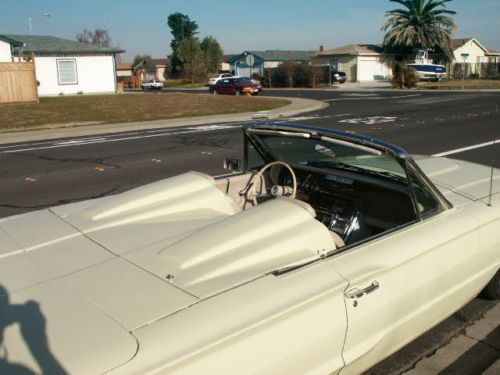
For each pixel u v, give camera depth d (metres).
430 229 2.99
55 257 2.45
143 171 9.60
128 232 2.71
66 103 26.06
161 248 2.49
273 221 2.60
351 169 3.53
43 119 19.06
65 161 10.84
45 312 1.98
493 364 3.27
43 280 2.23
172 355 1.79
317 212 3.65
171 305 2.02
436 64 52.41
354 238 3.47
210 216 2.96
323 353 2.27
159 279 2.20
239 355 1.94
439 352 3.46
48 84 33.72
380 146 2.92
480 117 17.88
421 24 54.31
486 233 3.31
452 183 3.76
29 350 1.76
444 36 53.72
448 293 3.08
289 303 2.13
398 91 37.28
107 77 36.16
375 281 2.54
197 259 2.32
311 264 2.42
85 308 2.00
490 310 3.98
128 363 1.73
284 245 2.48
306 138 3.32
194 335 1.88
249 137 3.77
